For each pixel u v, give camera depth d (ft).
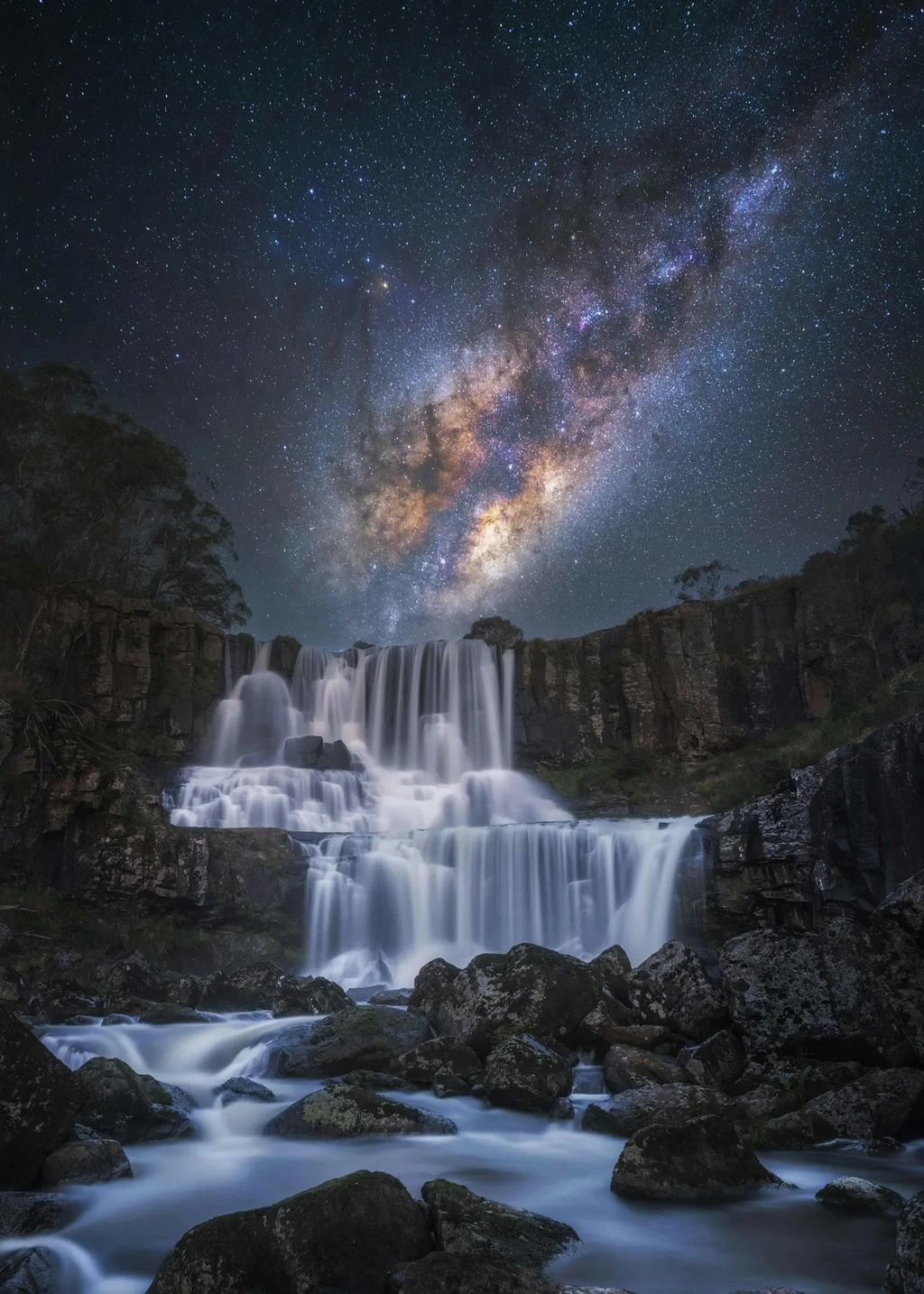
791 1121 39.47
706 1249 27.71
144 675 134.62
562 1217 30.68
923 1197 24.71
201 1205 32.27
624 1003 59.36
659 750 144.05
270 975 72.54
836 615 130.82
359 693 162.30
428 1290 22.06
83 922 85.66
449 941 95.25
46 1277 25.44
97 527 145.07
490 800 143.84
